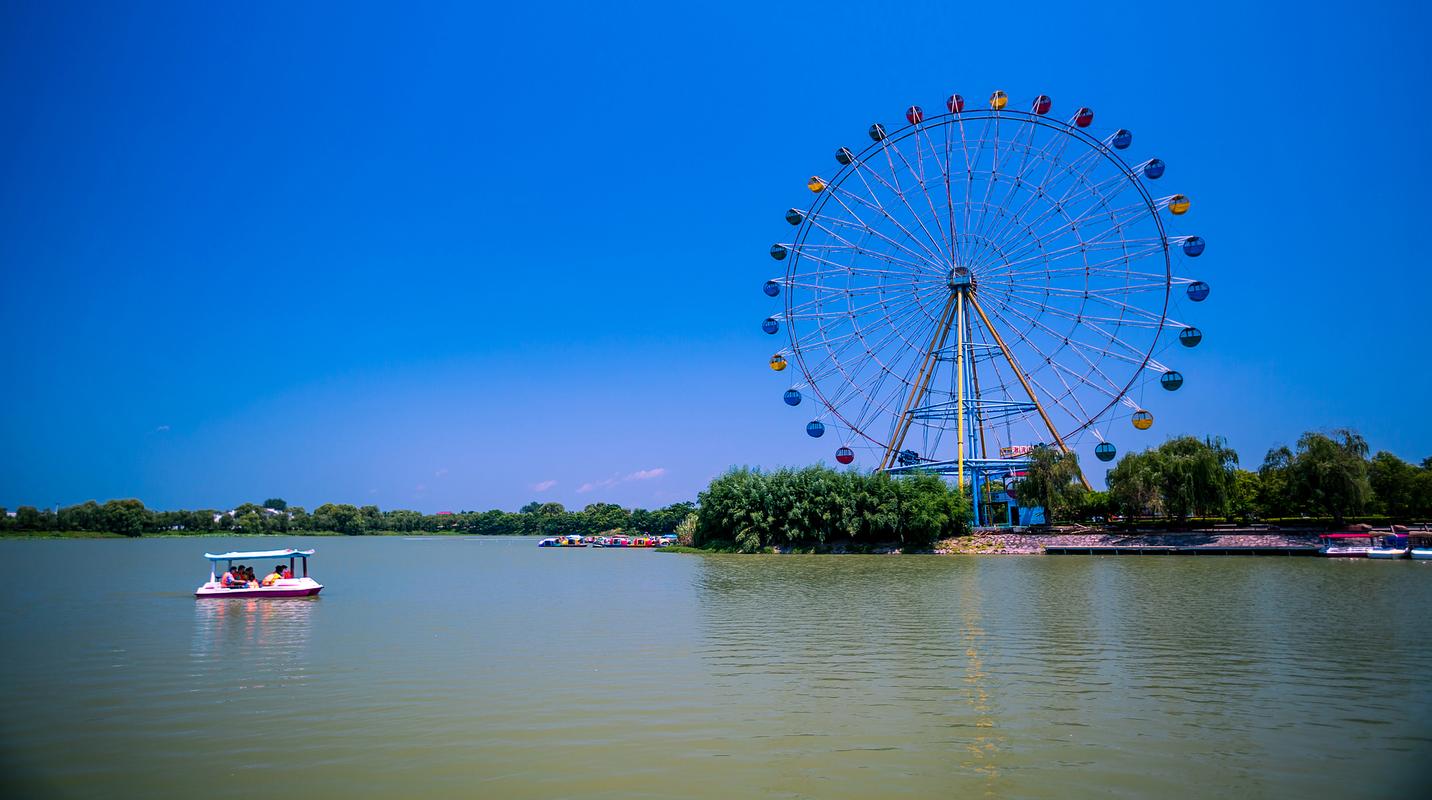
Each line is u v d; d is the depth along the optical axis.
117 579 77.31
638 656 33.31
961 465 116.38
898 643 36.00
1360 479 92.88
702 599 55.56
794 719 23.50
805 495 116.62
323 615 47.50
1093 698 25.83
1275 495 104.81
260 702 25.69
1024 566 83.50
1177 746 21.00
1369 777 18.84
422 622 44.09
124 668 31.20
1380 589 56.06
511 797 17.70
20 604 53.72
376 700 25.91
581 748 20.89
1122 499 106.38
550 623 43.44
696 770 19.31
